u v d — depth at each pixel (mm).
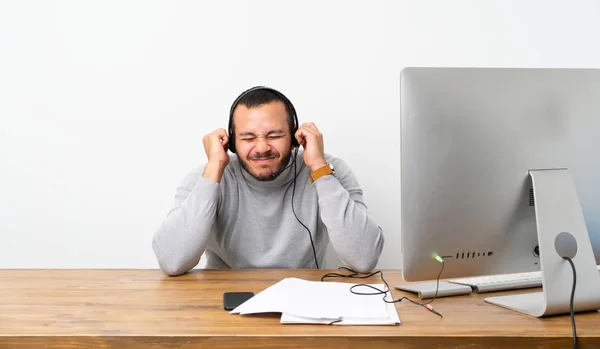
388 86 2457
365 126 2465
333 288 1245
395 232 2498
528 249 1187
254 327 1015
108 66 2436
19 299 1211
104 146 2459
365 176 2480
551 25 2471
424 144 1109
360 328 1010
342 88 2453
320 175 1606
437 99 1105
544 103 1141
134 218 2480
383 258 2498
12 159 2459
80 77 2438
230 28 2430
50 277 1437
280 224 1769
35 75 2434
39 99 2439
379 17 2439
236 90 2445
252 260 1762
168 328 1007
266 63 2439
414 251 1135
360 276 1482
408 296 1257
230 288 1322
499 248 1172
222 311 1122
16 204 2473
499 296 1235
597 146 1162
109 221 2482
